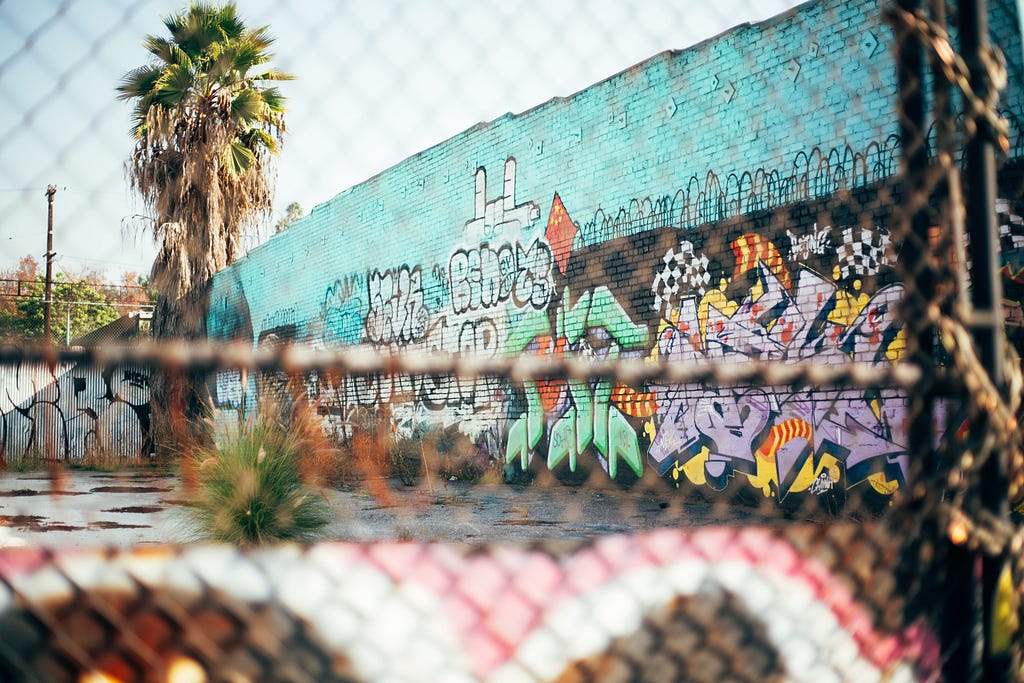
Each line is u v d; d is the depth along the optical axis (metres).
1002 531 1.56
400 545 1.29
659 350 8.70
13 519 7.05
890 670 1.58
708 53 8.13
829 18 6.91
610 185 9.38
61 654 1.08
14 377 15.88
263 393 6.57
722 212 7.99
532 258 10.62
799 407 7.14
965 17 1.63
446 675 1.28
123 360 1.07
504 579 1.34
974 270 1.61
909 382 1.53
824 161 6.99
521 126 10.79
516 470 10.67
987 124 1.61
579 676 1.37
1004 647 1.57
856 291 6.74
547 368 1.30
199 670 1.16
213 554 1.19
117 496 9.23
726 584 1.49
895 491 6.32
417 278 13.00
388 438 12.21
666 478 8.51
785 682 1.50
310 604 1.23
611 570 1.42
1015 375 1.63
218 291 17.73
